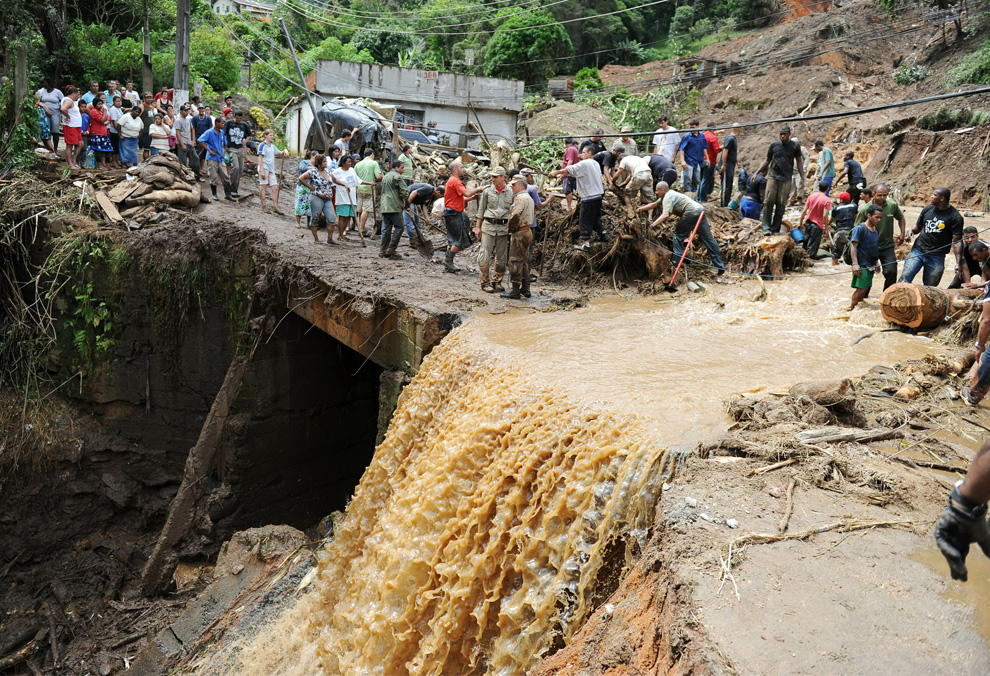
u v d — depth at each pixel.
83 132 18.50
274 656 9.59
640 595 5.14
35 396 15.93
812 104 37.03
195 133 19.52
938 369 8.01
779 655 3.96
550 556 6.43
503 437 7.66
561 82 43.66
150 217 16.09
